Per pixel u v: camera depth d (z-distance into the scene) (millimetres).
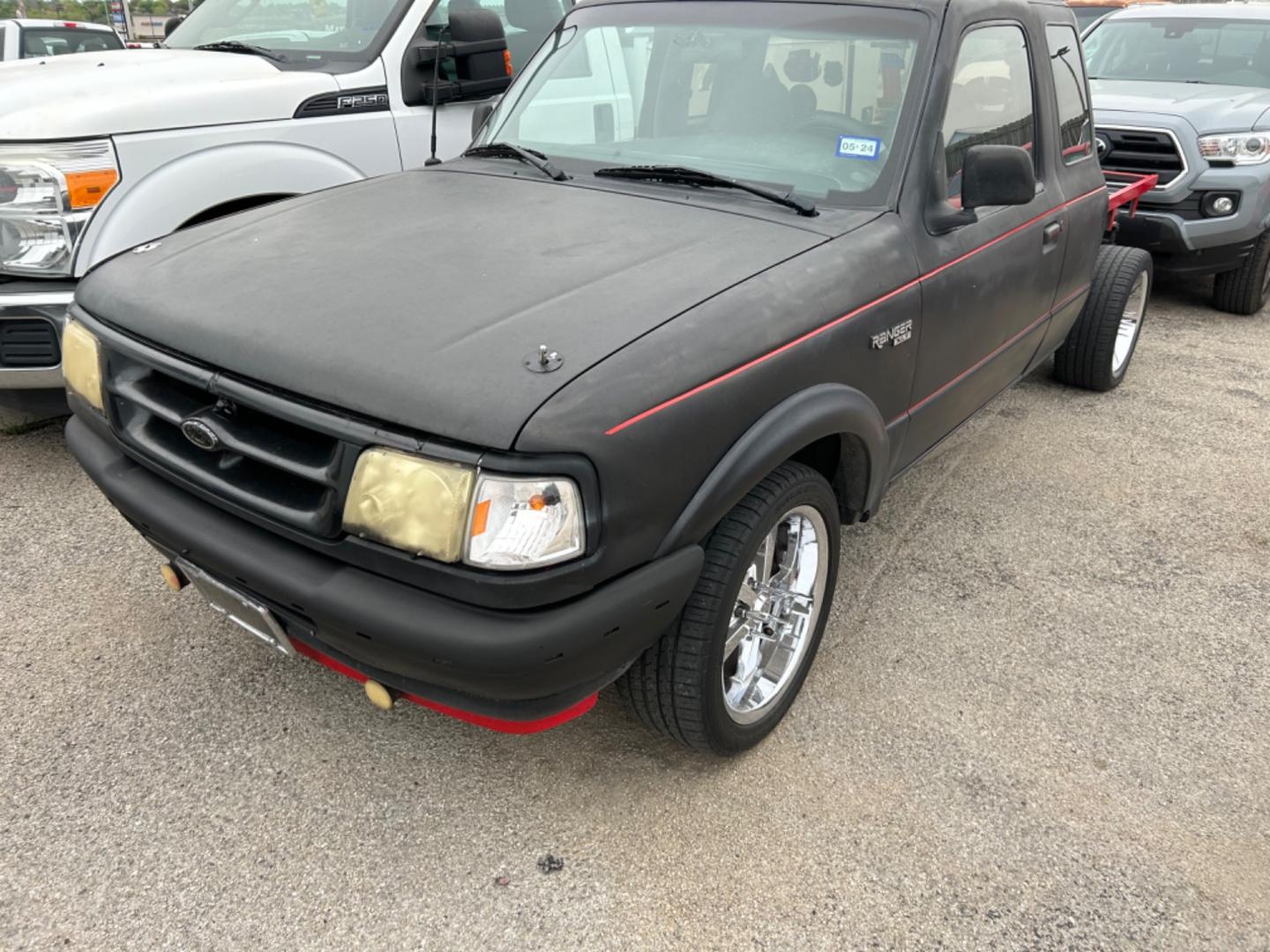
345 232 2600
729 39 3100
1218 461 4539
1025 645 3152
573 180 3014
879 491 2842
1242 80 7168
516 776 2541
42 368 3633
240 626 2393
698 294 2213
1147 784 2592
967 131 3072
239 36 4766
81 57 4582
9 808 2371
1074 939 2148
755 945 2107
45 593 3205
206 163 3869
